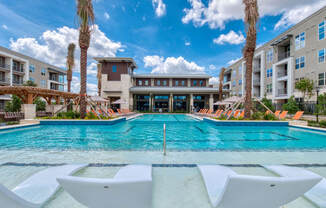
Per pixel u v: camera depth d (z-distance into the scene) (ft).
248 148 17.53
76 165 11.26
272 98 78.23
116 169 11.33
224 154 15.29
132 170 9.95
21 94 38.47
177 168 11.55
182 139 22.25
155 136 24.36
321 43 55.57
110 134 25.76
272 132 27.71
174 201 7.60
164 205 7.28
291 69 66.80
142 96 97.91
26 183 8.54
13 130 28.02
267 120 34.83
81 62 37.83
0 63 95.91
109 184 4.03
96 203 4.47
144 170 9.97
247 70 36.91
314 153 15.71
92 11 37.76
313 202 7.29
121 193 4.28
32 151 16.07
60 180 4.10
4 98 88.28
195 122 42.45
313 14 58.23
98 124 34.42
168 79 101.30
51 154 15.10
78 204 7.21
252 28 35.45
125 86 87.25
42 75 127.24
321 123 31.22
